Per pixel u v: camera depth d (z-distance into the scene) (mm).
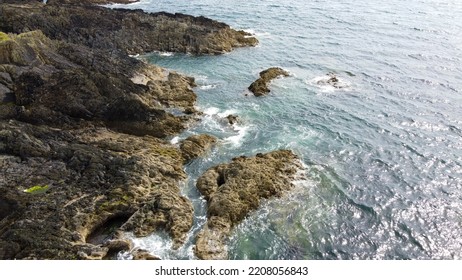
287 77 58438
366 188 35344
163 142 40719
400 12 96562
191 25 72938
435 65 63188
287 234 30094
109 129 41562
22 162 33156
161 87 51750
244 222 31062
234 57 67125
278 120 46500
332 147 41188
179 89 51875
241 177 33812
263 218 31438
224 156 39125
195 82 56812
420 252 29266
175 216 30234
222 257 27812
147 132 42125
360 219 31953
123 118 42062
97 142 38031
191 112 46875
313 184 35281
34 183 31281
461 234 30922
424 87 55531
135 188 32031
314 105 50219
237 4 107000
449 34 78688
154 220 29906
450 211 33156
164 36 70562
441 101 51531
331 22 87812
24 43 46969
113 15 74062
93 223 29500
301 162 38281
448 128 45312
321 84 56312
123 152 37250
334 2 108125
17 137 34594
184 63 64500
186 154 38438
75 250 26625
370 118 47219
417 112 48719
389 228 31266
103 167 33719
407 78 58438
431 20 88938
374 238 30266
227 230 29781
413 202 34000
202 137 40688
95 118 41750
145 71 55000
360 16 92812
